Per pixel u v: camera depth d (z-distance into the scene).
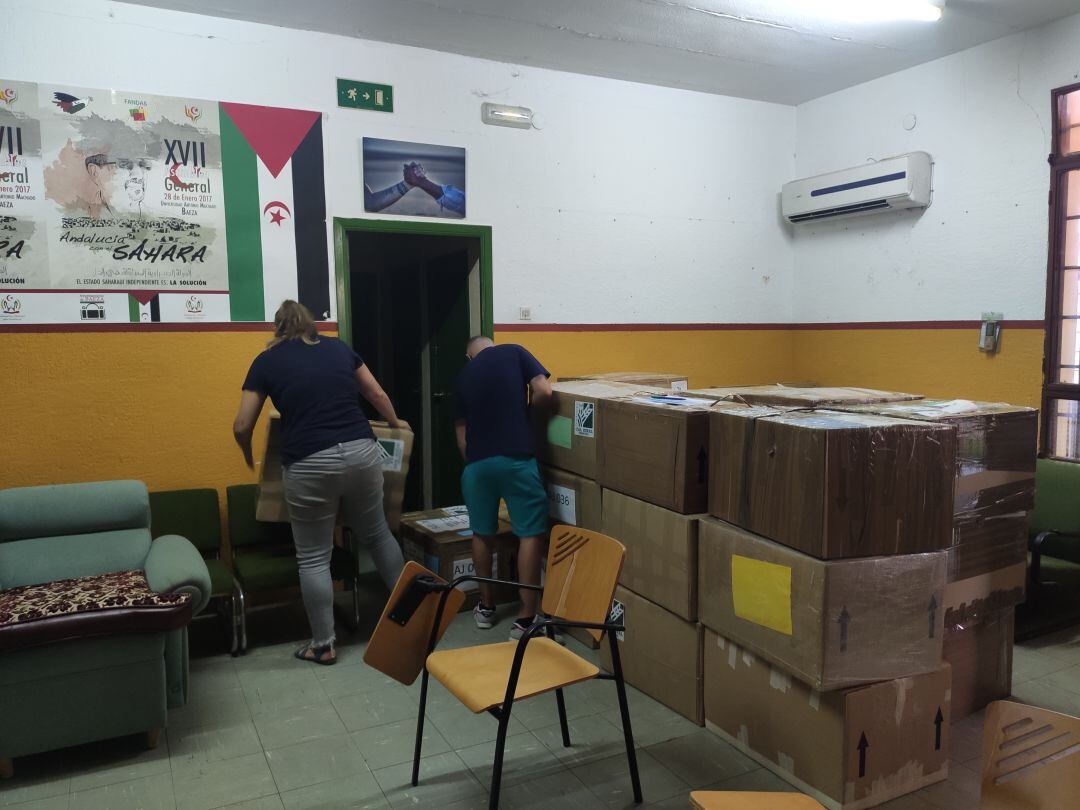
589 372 5.06
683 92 5.24
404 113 4.36
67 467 3.72
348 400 3.36
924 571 2.31
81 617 2.52
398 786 2.46
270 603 4.22
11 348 3.58
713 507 2.71
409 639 2.45
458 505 5.05
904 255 4.97
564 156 4.87
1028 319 4.32
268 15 3.89
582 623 2.22
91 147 3.66
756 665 2.53
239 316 4.02
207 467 4.00
